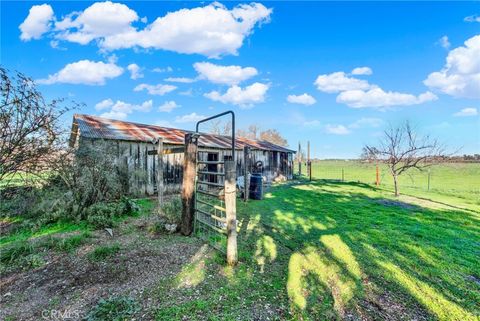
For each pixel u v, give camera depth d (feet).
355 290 9.61
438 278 10.68
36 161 16.96
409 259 12.62
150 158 30.14
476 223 19.81
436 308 8.47
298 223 19.49
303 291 9.44
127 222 17.70
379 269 11.46
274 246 14.24
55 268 10.87
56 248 12.75
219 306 8.30
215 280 10.09
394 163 35.12
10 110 14.56
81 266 11.05
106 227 16.14
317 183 52.85
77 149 19.11
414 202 29.66
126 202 19.97
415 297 9.17
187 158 15.44
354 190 40.86
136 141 28.45
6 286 9.46
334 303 8.70
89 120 31.91
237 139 55.72
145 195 29.35
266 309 8.21
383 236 16.29
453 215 22.58
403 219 20.99
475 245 14.70
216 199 26.66
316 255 13.04
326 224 19.26
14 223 16.58
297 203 28.43
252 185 31.01
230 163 11.59
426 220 20.71
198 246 13.62
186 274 10.50
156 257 12.09
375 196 34.30
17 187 17.87
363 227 18.44
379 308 8.46
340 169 97.96
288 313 8.04
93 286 9.45
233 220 11.57
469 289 9.76
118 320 7.35
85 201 18.12
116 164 25.94
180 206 17.93
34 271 10.62
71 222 16.66
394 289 9.73
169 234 15.42
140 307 8.13
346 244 14.73
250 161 49.26
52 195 17.89
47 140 17.10
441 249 14.02
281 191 39.32
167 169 31.86
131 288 9.33
